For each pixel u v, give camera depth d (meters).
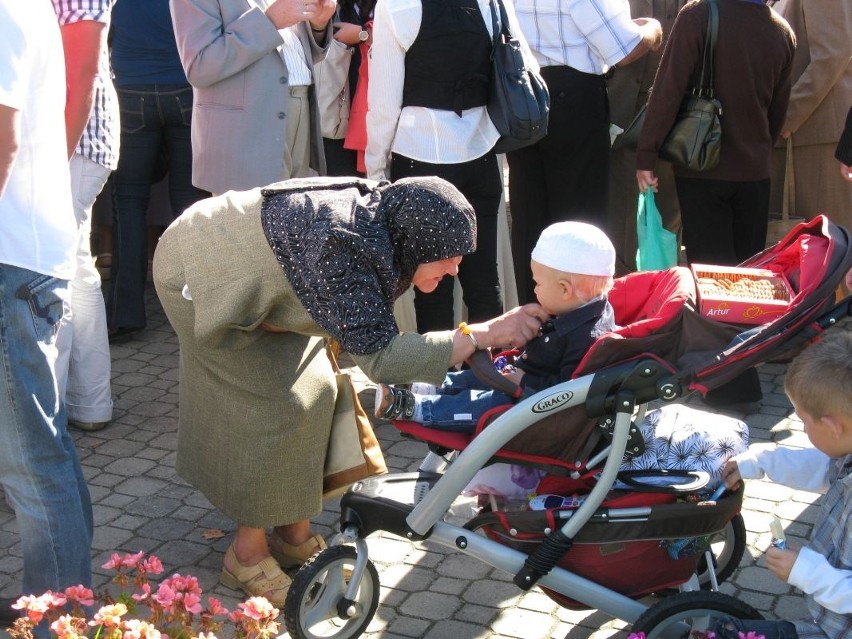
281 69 4.72
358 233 3.01
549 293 3.17
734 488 3.26
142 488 4.48
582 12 5.29
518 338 3.16
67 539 3.22
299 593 3.25
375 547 4.05
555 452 3.15
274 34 4.59
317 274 3.01
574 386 2.99
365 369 3.04
